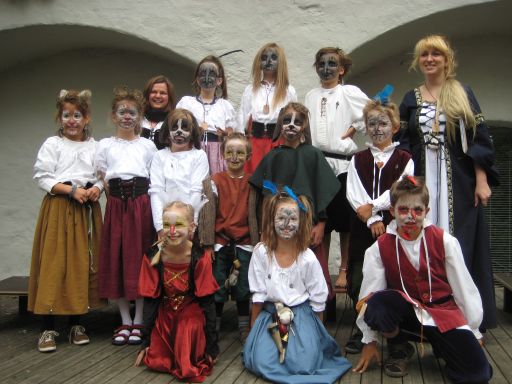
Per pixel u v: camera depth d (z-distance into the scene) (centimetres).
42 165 402
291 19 549
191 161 396
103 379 318
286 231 337
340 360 336
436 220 379
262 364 318
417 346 376
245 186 400
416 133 388
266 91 443
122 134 412
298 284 343
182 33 560
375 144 379
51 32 579
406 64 595
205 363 331
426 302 324
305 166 383
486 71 588
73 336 398
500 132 616
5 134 641
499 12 533
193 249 342
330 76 432
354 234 383
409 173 366
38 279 394
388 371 321
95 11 562
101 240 402
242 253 391
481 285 375
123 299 403
